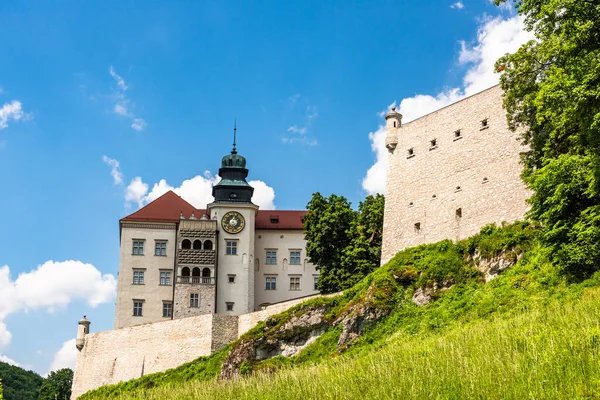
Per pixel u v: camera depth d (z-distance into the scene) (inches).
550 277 1818.4
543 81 1797.5
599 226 1633.9
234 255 3422.7
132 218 3435.0
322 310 2484.0
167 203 3619.6
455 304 2044.8
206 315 2716.5
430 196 2482.8
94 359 2952.8
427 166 2529.5
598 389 922.1
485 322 1715.1
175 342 2751.0
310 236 3014.3
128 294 3341.5
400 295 2255.2
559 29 1482.5
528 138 2092.8
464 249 2266.2
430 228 2444.6
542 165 1948.8
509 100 2026.3
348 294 2472.9
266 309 2677.2
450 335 1625.2
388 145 2672.2
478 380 1011.9
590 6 1395.2
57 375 4023.1
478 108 2425.0
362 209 3078.2
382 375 1157.1
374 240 2928.2
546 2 1572.3
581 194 1678.2
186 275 3385.8
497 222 2245.3
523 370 1023.0
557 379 967.6
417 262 2338.8
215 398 1375.5
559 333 1210.6
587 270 1692.9
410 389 1036.5
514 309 1768.0
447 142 2490.2
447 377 1058.1
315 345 2393.0
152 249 3412.9
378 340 2142.0
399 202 2578.7
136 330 2871.6
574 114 1411.2
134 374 2805.1
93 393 2765.7
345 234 2972.4
